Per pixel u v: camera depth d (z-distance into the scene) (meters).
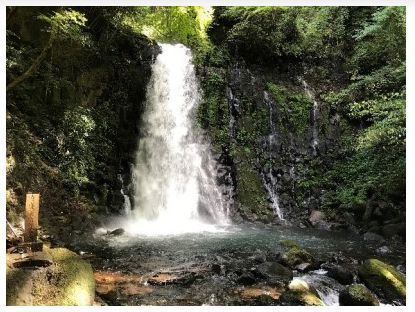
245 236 9.15
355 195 11.49
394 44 11.63
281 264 6.69
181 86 12.60
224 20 14.48
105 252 7.18
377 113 11.31
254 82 13.45
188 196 11.59
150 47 12.41
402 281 5.82
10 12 8.64
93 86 10.42
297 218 11.57
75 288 4.60
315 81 14.44
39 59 8.23
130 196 10.50
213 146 12.14
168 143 11.83
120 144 10.77
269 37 13.80
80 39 9.34
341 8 14.52
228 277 6.07
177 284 5.70
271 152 12.70
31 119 8.90
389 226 9.64
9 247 5.49
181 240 8.48
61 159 8.95
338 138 13.16
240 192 11.68
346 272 6.17
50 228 7.75
